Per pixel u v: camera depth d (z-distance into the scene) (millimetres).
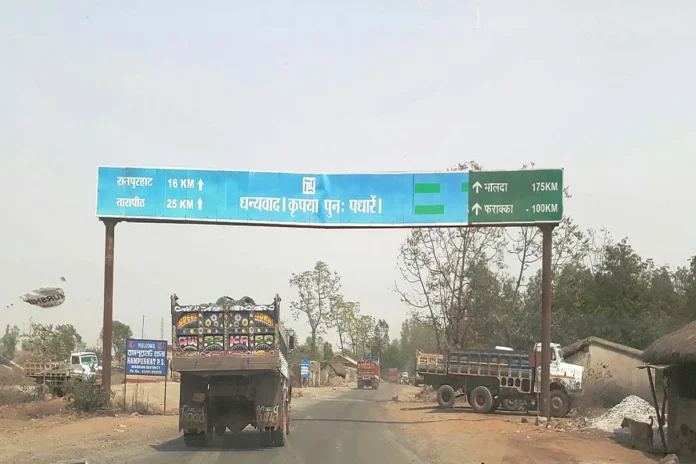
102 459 13641
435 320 42688
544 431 20141
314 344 86500
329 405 35219
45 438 17266
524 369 28188
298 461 13719
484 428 21219
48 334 39906
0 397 27344
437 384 30750
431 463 13836
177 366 15789
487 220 23219
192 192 23688
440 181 23531
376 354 119750
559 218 22969
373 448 16125
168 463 13242
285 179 23688
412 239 42562
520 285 42562
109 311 24531
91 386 24484
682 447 16156
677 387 17266
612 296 43281
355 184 23609
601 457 14859
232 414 16609
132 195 23766
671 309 43156
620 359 31750
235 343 15938
